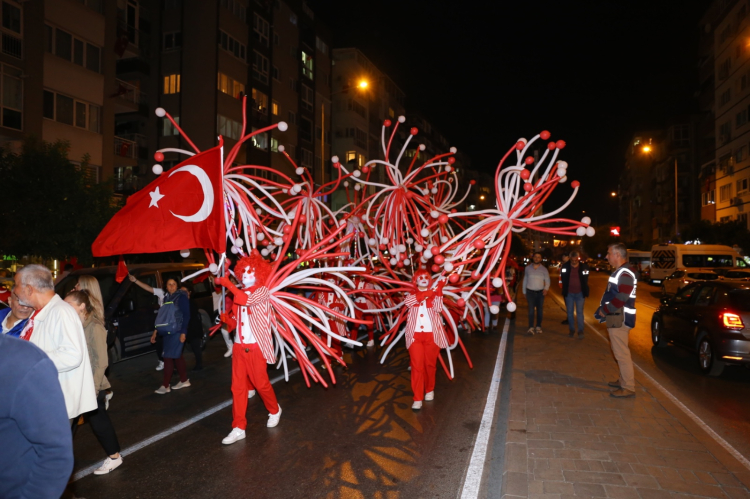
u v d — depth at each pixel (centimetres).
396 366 830
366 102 4444
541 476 376
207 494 385
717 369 735
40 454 172
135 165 2584
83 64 1970
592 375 697
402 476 414
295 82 3525
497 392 675
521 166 537
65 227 1277
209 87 2656
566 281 1046
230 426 545
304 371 564
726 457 412
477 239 518
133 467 437
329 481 405
